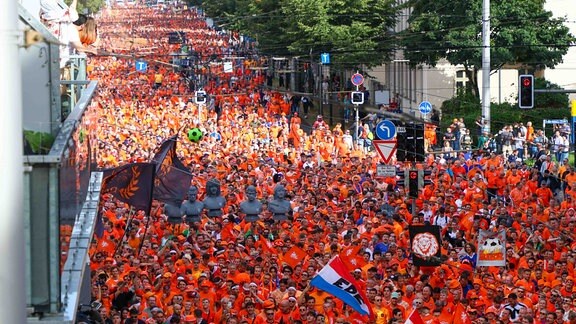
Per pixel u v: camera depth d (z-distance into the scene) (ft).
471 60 308.81
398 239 145.07
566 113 289.74
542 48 306.96
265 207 166.40
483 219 156.66
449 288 122.52
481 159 207.82
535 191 181.98
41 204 54.13
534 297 124.06
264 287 123.75
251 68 355.77
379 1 335.26
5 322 41.57
